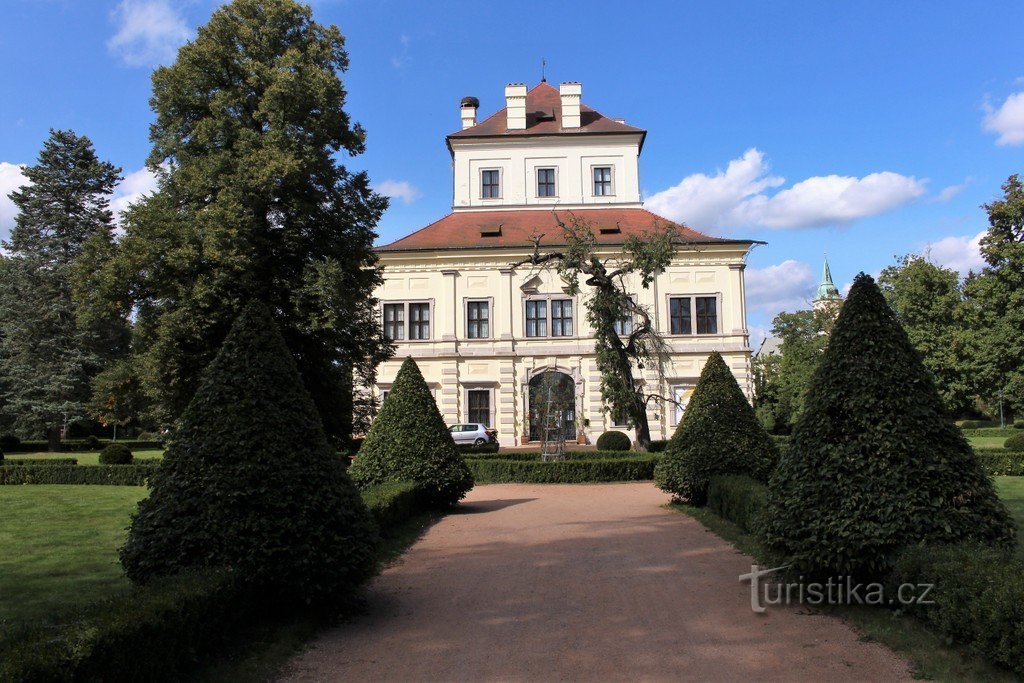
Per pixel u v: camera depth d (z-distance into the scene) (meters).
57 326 43.69
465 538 12.62
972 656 5.81
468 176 46.69
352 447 22.64
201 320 18.83
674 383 41.34
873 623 7.01
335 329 20.22
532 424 39.69
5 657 4.18
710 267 41.94
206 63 20.81
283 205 20.30
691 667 6.15
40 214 45.38
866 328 8.15
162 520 7.04
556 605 8.16
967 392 39.91
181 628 5.61
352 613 7.86
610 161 46.47
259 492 7.19
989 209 35.59
